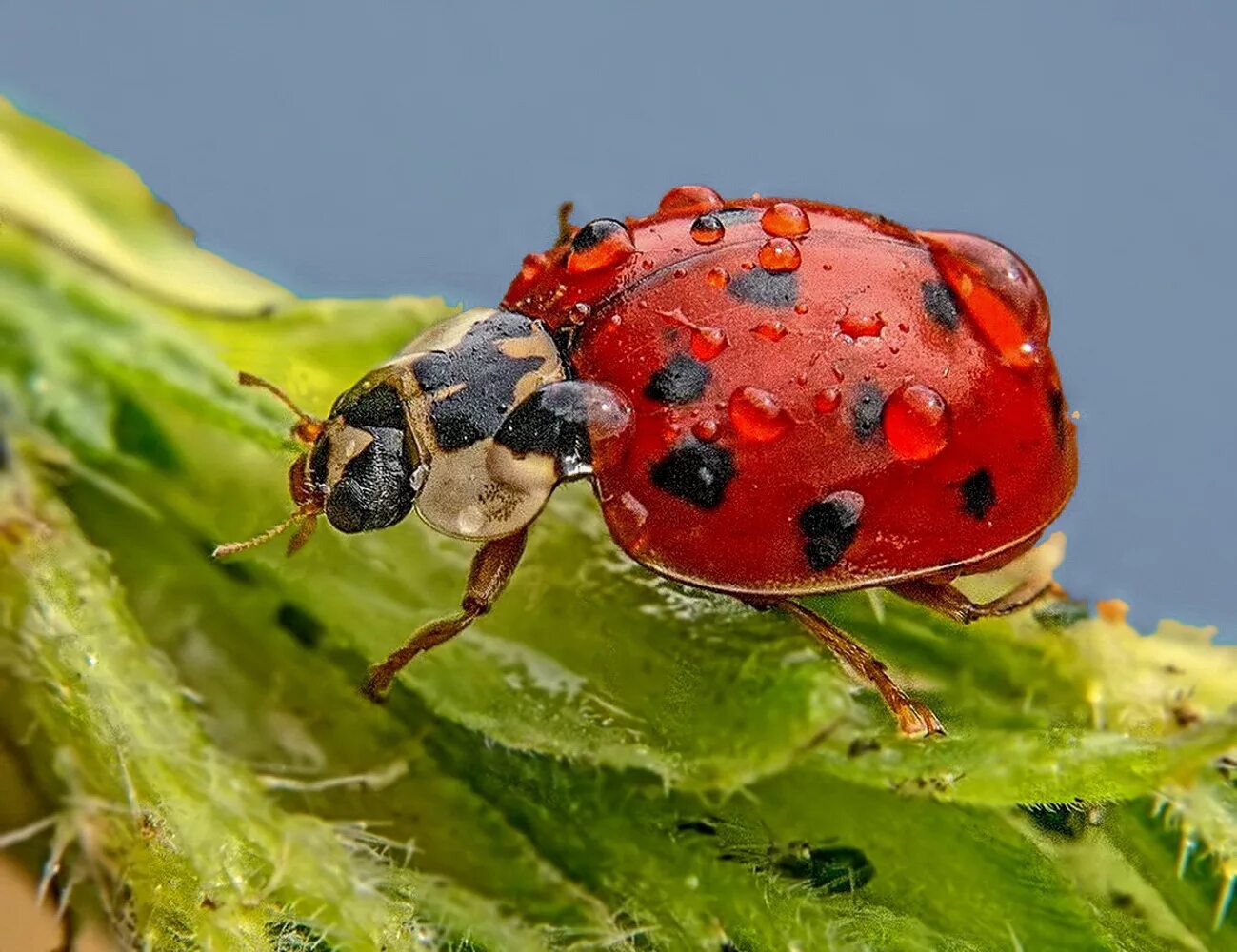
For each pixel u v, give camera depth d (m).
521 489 0.05
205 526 0.05
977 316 0.05
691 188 0.05
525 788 0.05
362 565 0.05
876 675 0.05
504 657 0.05
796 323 0.05
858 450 0.05
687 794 0.05
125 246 0.05
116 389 0.05
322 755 0.05
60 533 0.05
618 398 0.05
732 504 0.05
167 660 0.05
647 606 0.05
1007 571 0.05
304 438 0.05
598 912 0.05
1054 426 0.05
